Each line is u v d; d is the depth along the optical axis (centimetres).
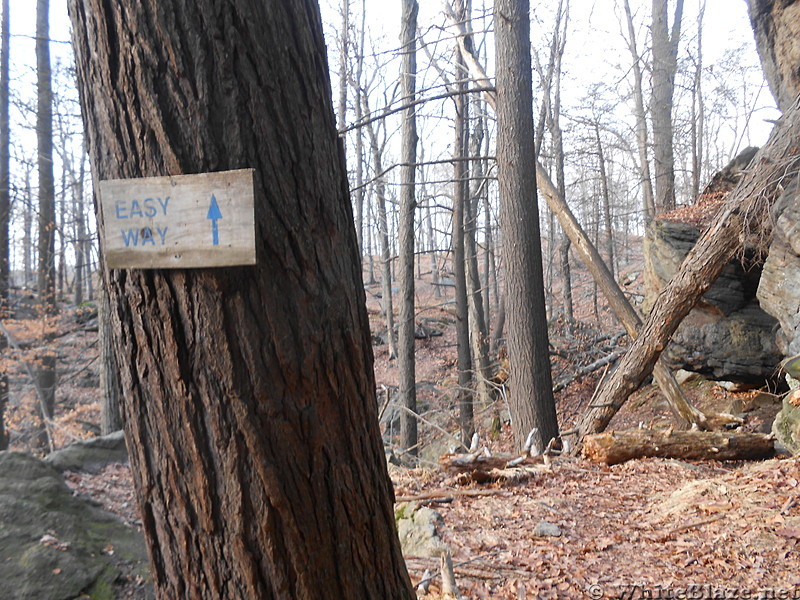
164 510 188
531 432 820
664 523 557
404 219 1341
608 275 1090
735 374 1103
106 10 172
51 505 557
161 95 171
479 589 448
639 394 1404
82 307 2122
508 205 912
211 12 169
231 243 170
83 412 1508
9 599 439
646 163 2186
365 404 204
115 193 177
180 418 180
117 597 471
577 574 457
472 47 1445
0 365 1199
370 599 201
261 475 176
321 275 187
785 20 1063
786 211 867
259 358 176
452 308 2645
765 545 479
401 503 625
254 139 174
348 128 896
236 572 182
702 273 919
